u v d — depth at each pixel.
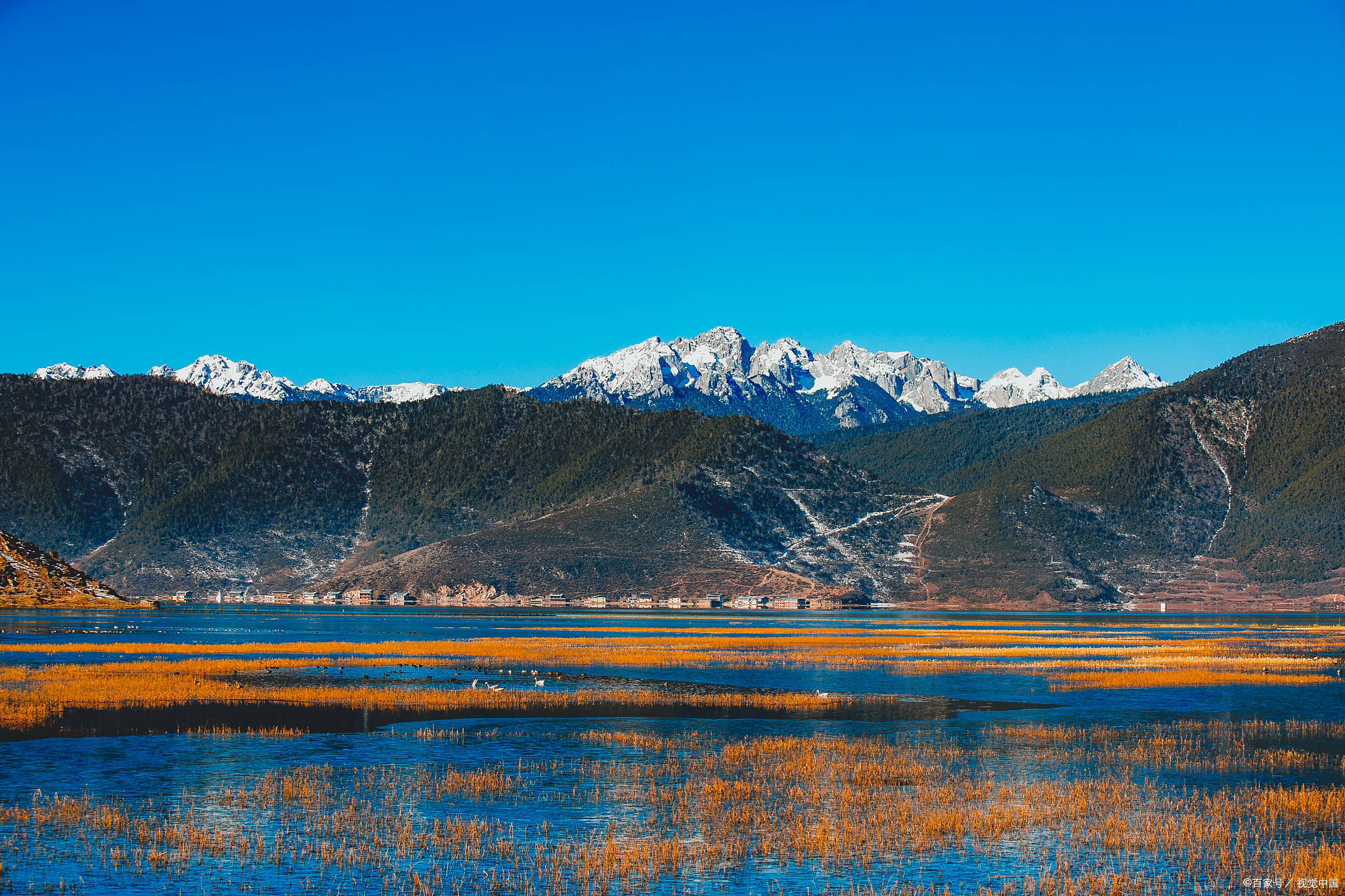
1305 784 56.38
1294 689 96.50
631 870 42.06
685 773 57.97
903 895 39.75
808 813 49.94
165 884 40.22
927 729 73.38
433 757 61.75
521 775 57.03
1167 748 66.06
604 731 71.12
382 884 40.50
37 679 90.44
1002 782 56.41
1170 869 42.53
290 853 43.75
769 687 97.38
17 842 44.72
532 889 40.16
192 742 65.06
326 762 59.91
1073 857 43.84
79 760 59.59
